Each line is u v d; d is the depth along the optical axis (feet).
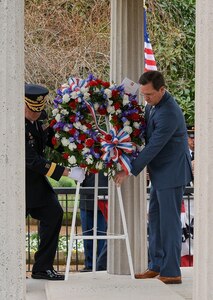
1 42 19.98
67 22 61.67
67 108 31.40
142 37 34.32
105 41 61.87
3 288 19.98
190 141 45.78
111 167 31.65
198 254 19.35
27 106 31.86
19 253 20.15
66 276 31.83
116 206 33.94
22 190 20.30
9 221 19.99
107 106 31.53
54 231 33.35
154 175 31.73
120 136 31.37
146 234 34.42
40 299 29.86
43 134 32.68
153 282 31.07
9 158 19.99
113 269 33.81
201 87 19.25
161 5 62.69
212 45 19.01
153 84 30.76
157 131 30.76
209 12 19.01
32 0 61.52
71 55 61.46
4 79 19.99
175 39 62.90
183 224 37.91
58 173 31.76
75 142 31.32
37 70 61.21
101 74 61.62
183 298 28.14
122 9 34.04
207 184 19.03
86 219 38.42
